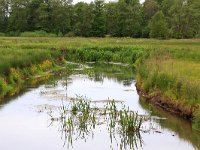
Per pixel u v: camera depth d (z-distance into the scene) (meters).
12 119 21.11
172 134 18.80
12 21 127.38
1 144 17.28
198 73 26.09
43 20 127.00
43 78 36.53
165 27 108.19
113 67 49.69
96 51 61.09
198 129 19.31
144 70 30.64
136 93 28.83
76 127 19.89
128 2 133.38
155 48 54.72
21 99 26.27
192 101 21.02
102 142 17.72
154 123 20.56
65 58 59.84
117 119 21.16
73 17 131.00
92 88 31.22
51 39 88.12
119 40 87.69
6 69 30.53
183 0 125.88
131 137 18.42
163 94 24.33
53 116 21.80
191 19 120.75
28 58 37.78
